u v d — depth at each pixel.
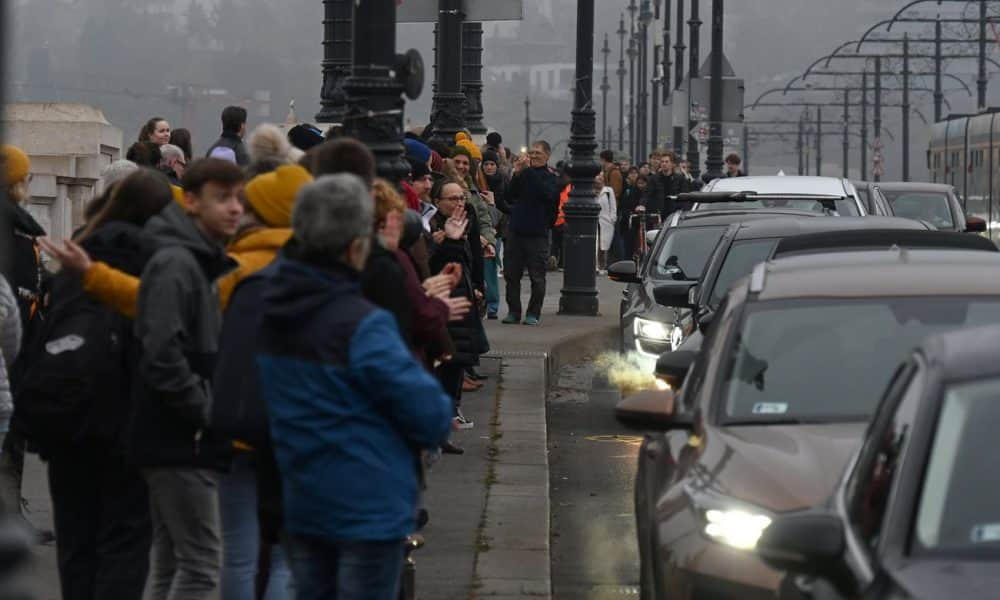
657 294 30.33
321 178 12.09
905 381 12.00
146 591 18.45
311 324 11.95
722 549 13.31
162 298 14.59
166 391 14.54
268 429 13.39
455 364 26.38
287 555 13.25
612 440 31.84
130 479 16.08
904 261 18.06
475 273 32.56
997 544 10.03
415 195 25.77
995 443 10.62
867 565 10.24
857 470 12.05
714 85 85.62
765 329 16.77
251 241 15.09
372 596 12.19
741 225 30.98
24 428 15.86
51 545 20.52
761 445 14.75
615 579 20.97
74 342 15.71
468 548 20.86
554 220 46.09
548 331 44.66
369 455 11.96
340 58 45.09
